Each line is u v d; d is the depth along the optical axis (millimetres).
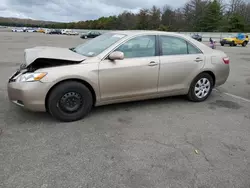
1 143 2707
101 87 3428
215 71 4477
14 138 2838
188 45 4230
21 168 2264
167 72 3930
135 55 3658
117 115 3709
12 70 7234
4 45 17094
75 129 3152
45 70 3100
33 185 2039
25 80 3057
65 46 18453
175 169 2350
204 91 4539
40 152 2557
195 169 2363
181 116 3768
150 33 3850
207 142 2932
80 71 3215
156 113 3863
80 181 2119
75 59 3270
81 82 3330
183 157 2570
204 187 2109
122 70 3496
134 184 2105
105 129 3191
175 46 4078
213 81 4617
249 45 30422
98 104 3561
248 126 3457
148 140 2928
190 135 3107
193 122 3541
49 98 3168
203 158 2566
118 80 3510
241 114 3949
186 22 60344
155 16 63906
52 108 3213
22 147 2641
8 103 4027
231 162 2510
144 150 2686
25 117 3471
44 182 2084
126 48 3586
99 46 3742
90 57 3420
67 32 54375
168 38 4016
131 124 3391
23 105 3127
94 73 3309
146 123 3443
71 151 2604
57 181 2105
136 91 3750
